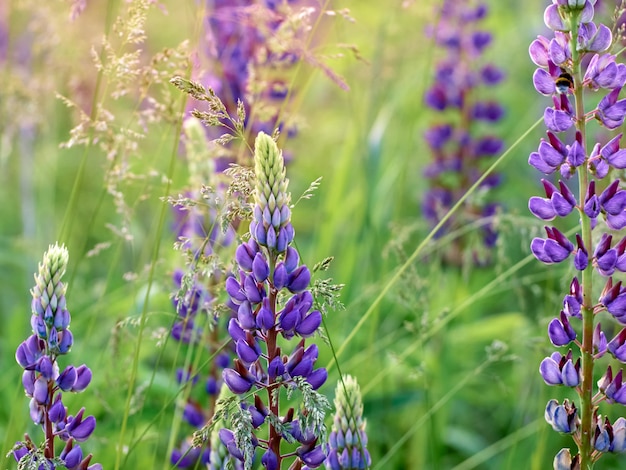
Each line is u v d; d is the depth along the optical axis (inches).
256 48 85.6
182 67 76.2
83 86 94.1
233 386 63.6
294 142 119.5
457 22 113.5
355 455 66.3
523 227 81.0
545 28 139.1
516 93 143.9
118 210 77.0
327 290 64.3
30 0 90.1
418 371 78.8
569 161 65.3
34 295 64.0
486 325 92.7
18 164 122.1
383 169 112.1
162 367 87.0
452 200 104.1
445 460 88.8
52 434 64.3
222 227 66.4
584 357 65.9
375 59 103.7
